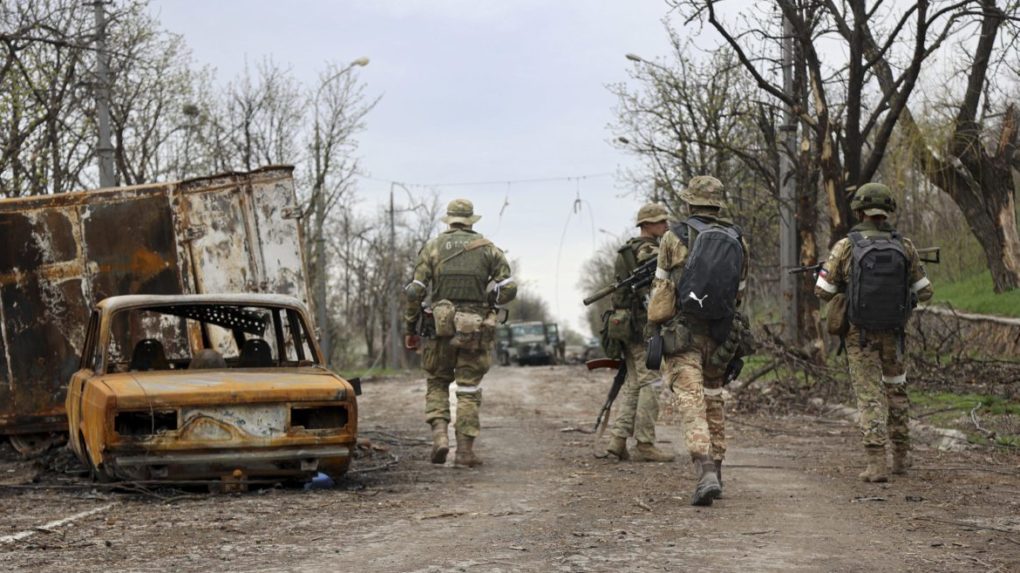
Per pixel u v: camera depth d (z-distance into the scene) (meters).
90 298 12.30
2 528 7.00
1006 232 24.23
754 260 34.25
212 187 12.51
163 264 12.38
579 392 23.94
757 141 30.27
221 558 5.80
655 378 10.66
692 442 7.57
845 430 13.81
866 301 8.77
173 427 8.28
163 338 12.12
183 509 7.63
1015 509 7.46
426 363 10.47
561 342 71.88
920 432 12.59
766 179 24.81
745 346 7.91
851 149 20.12
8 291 12.15
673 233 7.72
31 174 21.42
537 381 30.95
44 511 7.79
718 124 32.22
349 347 71.12
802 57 21.03
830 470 9.78
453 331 10.22
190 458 8.13
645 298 10.43
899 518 7.02
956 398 14.65
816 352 20.16
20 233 12.22
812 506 7.54
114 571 5.48
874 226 8.98
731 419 15.34
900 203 25.97
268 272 12.55
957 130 23.64
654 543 6.09
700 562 5.53
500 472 9.89
